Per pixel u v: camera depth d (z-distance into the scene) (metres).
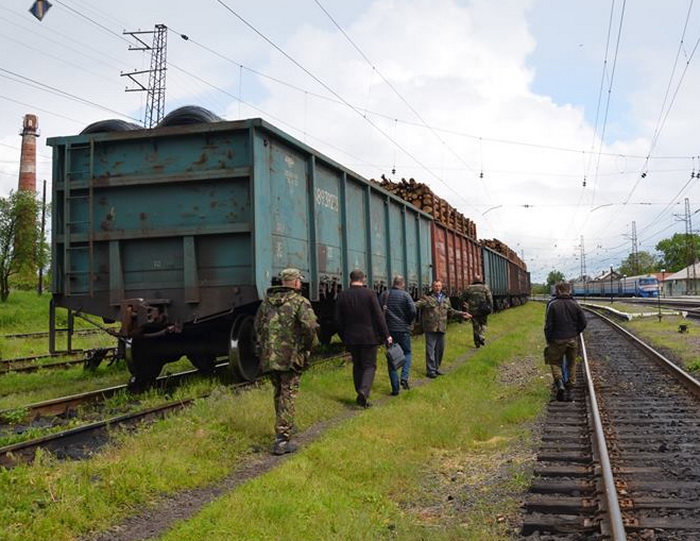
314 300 10.98
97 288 9.63
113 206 9.62
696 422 8.37
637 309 44.88
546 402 9.84
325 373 11.25
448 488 5.84
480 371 12.58
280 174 10.00
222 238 9.28
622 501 5.18
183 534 4.38
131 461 5.60
